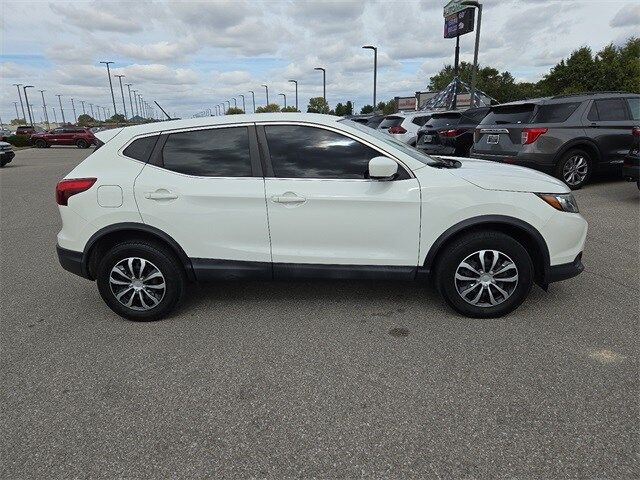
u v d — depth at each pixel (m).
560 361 3.00
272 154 3.56
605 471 2.11
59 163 21.17
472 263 3.53
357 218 3.47
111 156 3.70
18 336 3.62
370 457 2.24
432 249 3.50
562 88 45.75
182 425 2.51
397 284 4.41
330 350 3.25
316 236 3.54
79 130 37.81
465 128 11.26
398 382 2.84
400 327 3.54
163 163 3.64
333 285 4.44
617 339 3.26
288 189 3.48
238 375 2.98
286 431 2.44
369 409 2.60
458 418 2.50
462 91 25.44
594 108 8.07
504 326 3.49
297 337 3.45
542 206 3.42
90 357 3.27
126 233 3.73
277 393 2.77
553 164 7.94
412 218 3.45
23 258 5.78
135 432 2.47
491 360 3.04
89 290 4.61
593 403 2.58
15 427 2.54
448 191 3.41
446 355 3.12
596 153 8.12
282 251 3.60
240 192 3.52
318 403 2.67
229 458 2.27
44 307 4.20
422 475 2.12
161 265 3.69
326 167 3.51
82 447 2.37
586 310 3.72
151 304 3.80
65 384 2.94
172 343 3.43
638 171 6.85
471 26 23.59
